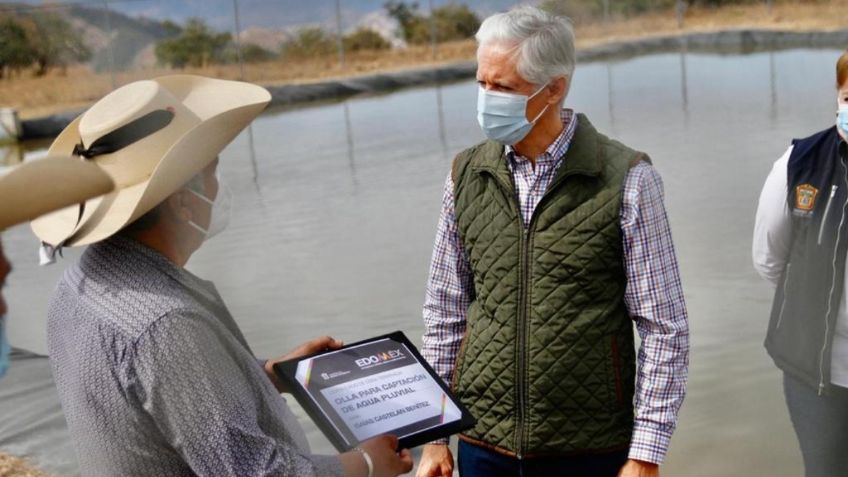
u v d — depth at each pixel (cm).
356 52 3222
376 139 1351
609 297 234
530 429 237
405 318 583
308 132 1491
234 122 177
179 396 162
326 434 194
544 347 233
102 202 171
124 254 170
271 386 178
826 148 259
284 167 1178
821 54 1925
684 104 1380
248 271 715
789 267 268
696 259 630
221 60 3212
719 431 407
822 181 258
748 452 389
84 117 177
